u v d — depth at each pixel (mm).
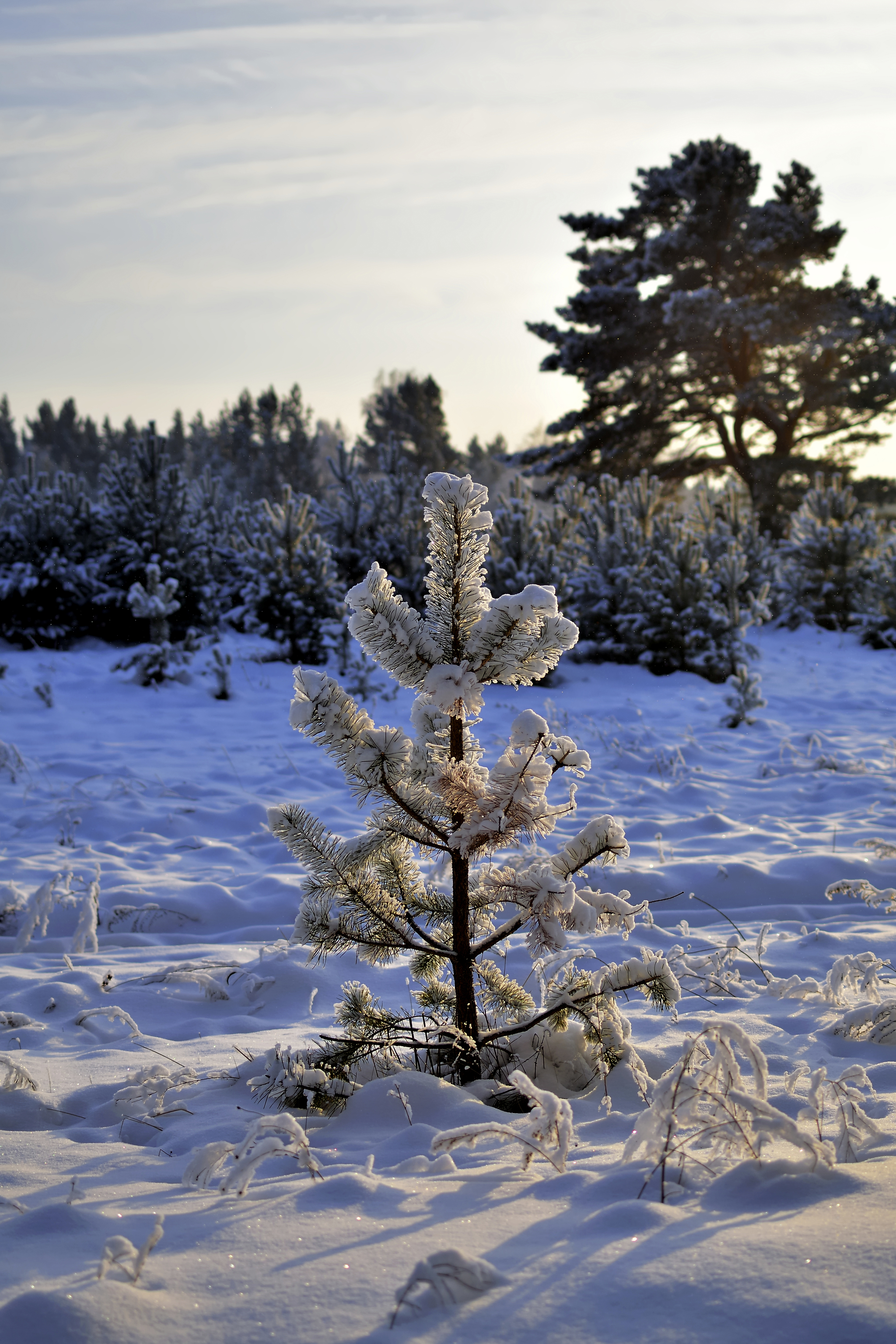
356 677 13000
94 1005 3902
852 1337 1221
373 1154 2262
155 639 13570
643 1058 3006
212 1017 3822
